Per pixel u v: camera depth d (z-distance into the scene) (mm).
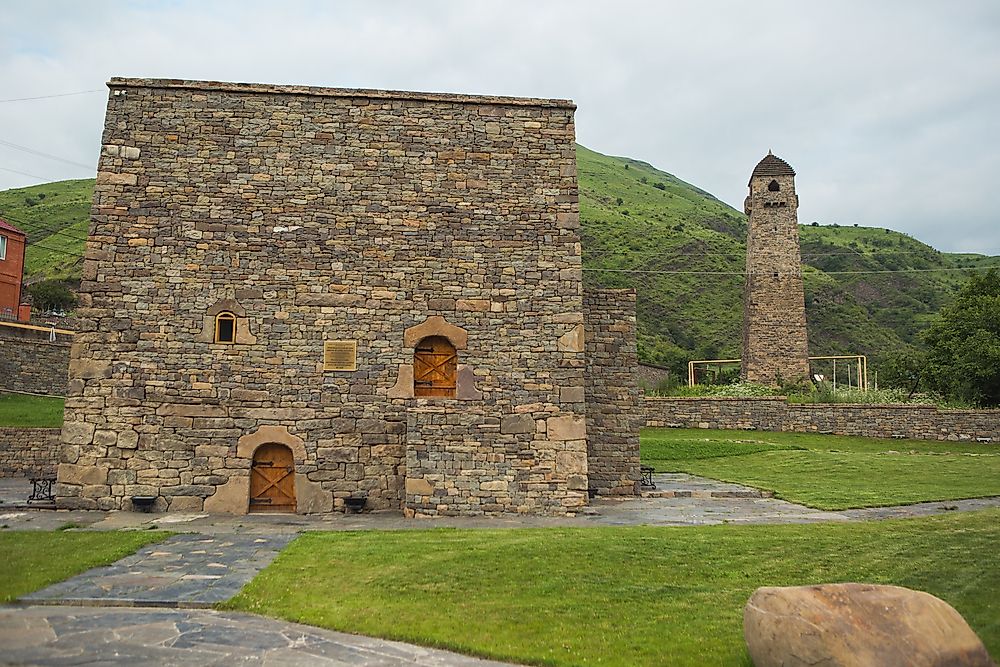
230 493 14633
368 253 15562
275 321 15156
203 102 15648
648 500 16688
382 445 15078
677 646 6793
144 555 10367
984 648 5496
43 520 13297
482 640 7039
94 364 14750
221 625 7469
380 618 7680
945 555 9422
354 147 15883
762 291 43781
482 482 14781
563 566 9484
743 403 30156
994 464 21562
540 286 15805
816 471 20812
